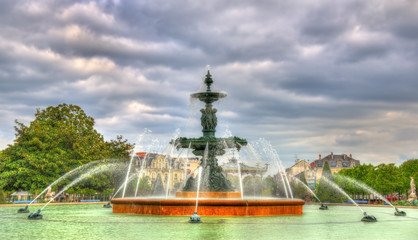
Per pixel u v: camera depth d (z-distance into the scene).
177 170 92.56
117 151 57.16
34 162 43.94
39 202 38.56
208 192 22.03
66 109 53.97
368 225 16.00
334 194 46.94
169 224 14.98
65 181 46.41
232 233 12.45
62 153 46.19
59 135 47.78
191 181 22.91
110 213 21.56
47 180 44.59
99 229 13.49
